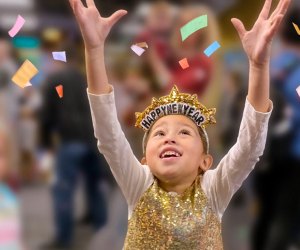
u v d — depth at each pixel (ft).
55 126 16.69
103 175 17.26
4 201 9.61
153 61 12.03
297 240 13.38
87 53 7.20
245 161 7.47
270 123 12.97
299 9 13.04
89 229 17.72
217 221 7.75
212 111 8.01
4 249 9.37
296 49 13.12
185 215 7.52
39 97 17.46
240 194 16.63
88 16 7.15
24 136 22.50
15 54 18.93
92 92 7.27
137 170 7.75
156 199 7.61
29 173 23.66
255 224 14.25
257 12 15.67
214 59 11.76
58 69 16.52
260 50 7.06
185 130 7.78
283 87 12.99
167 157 7.60
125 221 12.98
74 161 16.81
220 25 15.12
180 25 11.69
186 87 11.68
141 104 12.11
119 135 7.50
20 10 24.53
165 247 7.47
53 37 16.75
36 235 17.94
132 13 18.15
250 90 7.29
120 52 13.70
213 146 11.25
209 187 7.73
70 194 17.20
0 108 16.51
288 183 13.19
